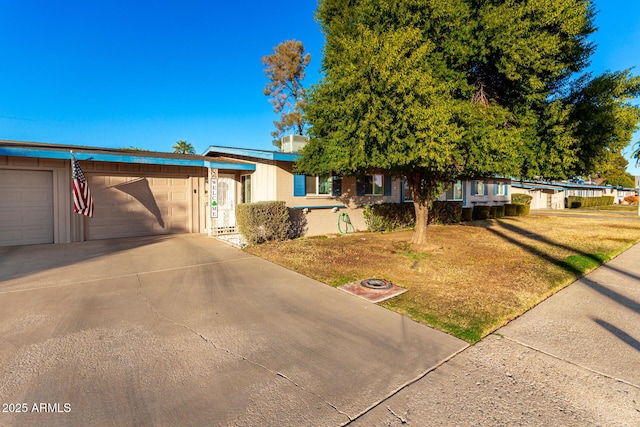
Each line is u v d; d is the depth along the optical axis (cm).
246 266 672
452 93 696
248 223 888
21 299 465
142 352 327
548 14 596
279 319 414
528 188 3198
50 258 722
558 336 376
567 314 442
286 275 611
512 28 595
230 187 1177
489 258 773
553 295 521
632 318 428
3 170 848
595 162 717
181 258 735
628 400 264
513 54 599
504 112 666
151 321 400
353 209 1272
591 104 679
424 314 430
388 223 1327
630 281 601
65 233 924
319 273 621
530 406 256
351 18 733
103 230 986
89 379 280
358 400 260
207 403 253
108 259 719
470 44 644
